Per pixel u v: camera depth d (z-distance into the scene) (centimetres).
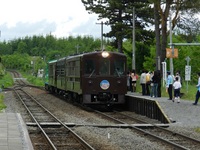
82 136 1689
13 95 4647
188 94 3353
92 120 2264
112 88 2838
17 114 2294
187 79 3306
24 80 12044
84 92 2817
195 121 2097
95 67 2828
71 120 2242
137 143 1512
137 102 2702
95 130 1845
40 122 2133
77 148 1410
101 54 2833
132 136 1680
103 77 2827
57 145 1468
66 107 3075
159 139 1567
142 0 5178
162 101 2600
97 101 2839
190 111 2333
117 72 2847
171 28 3484
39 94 4831
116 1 5088
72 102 3459
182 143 1515
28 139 1398
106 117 2402
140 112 2641
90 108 2931
